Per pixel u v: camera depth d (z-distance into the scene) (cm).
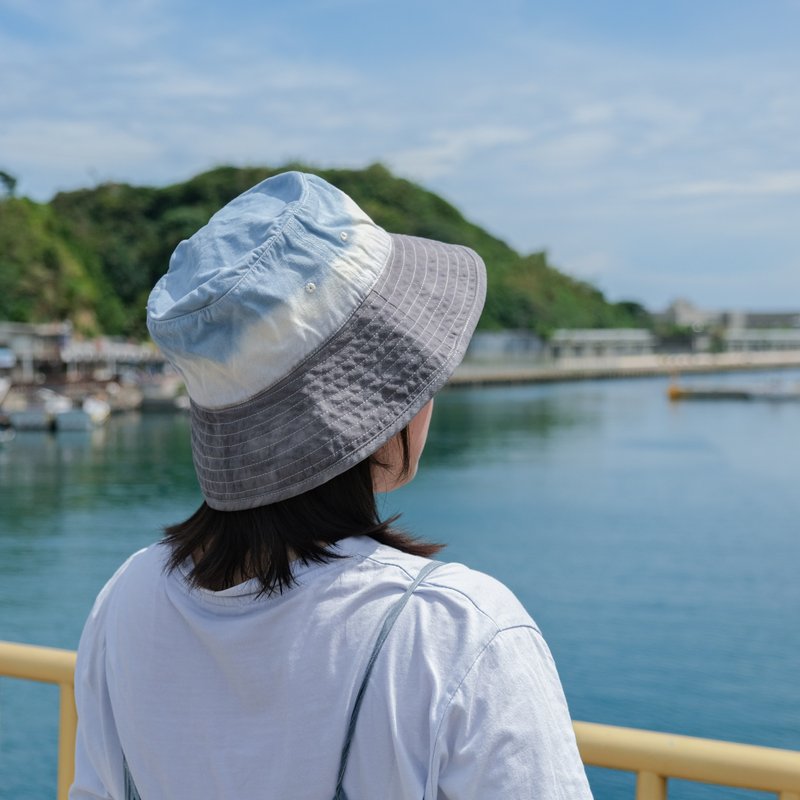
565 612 1986
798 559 2480
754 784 122
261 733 96
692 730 1320
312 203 100
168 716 102
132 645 107
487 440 5653
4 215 9594
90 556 2583
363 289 100
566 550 2612
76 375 7700
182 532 110
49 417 5981
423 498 3509
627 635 1795
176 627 104
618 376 13825
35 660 171
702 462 4550
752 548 2625
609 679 1543
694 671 1571
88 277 10256
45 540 2794
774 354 16500
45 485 3841
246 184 12850
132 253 11406
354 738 91
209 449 102
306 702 93
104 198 12450
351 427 98
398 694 90
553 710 90
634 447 5244
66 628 1902
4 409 6059
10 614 1995
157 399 7212
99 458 4666
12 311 8712
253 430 98
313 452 97
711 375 14688
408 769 89
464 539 2773
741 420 6975
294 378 98
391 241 108
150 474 4131
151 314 101
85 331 9212
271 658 96
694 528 2933
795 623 1861
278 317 95
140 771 104
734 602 2047
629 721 1362
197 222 11694
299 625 95
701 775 125
